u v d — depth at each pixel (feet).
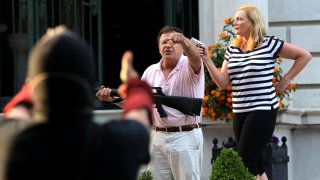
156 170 31.14
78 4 41.65
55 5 41.42
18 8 41.11
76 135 13.41
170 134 30.50
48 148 13.35
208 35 42.75
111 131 13.65
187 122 30.50
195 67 29.71
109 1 48.39
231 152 31.30
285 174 39.32
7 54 41.16
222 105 39.47
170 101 29.66
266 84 33.32
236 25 33.65
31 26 41.14
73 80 13.51
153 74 30.73
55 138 13.38
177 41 28.91
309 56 34.04
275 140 39.42
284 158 39.06
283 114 41.75
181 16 42.88
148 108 14.25
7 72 41.11
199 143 30.86
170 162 30.81
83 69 13.61
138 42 48.37
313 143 44.60
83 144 13.41
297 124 43.19
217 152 38.81
